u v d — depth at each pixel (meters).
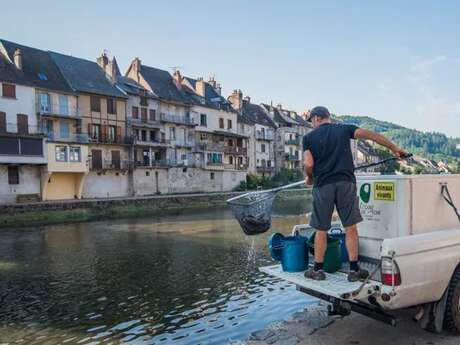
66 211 29.30
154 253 14.58
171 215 31.17
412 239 4.14
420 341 4.60
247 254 13.80
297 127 77.25
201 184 52.41
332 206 4.41
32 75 36.00
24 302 8.78
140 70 49.81
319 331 5.29
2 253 15.28
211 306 7.98
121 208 33.09
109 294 9.25
